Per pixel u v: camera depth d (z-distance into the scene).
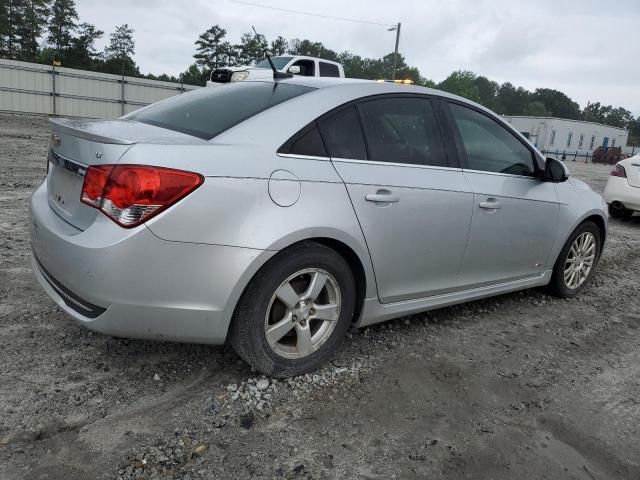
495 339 3.80
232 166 2.62
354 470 2.35
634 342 3.96
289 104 3.02
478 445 2.59
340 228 2.91
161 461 2.30
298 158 2.86
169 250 2.48
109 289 2.46
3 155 11.15
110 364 3.02
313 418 2.69
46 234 2.72
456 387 3.09
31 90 25.97
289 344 3.02
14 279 4.09
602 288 5.22
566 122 52.91
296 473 2.30
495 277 4.00
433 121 3.60
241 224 2.60
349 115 3.15
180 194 2.47
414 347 3.55
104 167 2.49
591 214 4.68
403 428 2.67
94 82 27.45
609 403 3.07
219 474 2.25
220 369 3.06
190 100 3.46
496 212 3.79
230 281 2.60
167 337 2.62
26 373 2.86
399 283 3.35
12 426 2.43
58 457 2.28
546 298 4.78
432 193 3.38
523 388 3.15
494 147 3.96
